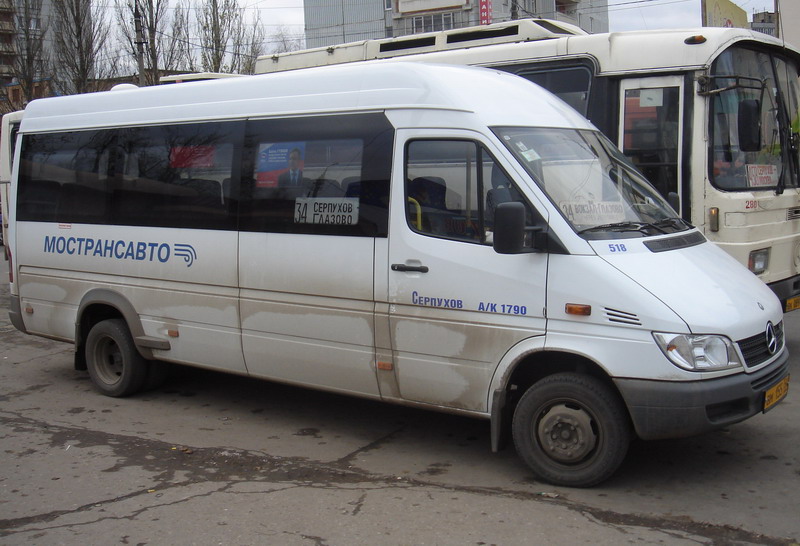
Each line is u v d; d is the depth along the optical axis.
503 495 5.05
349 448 6.07
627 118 8.27
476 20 40.44
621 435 4.92
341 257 5.84
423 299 5.47
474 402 5.37
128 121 7.29
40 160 7.97
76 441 6.33
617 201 5.56
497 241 4.95
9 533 4.66
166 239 6.90
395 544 4.41
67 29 30.25
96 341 7.64
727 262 5.57
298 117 6.20
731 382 4.76
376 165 5.73
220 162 6.59
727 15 24.78
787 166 8.63
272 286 6.23
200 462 5.80
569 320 4.96
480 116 5.40
